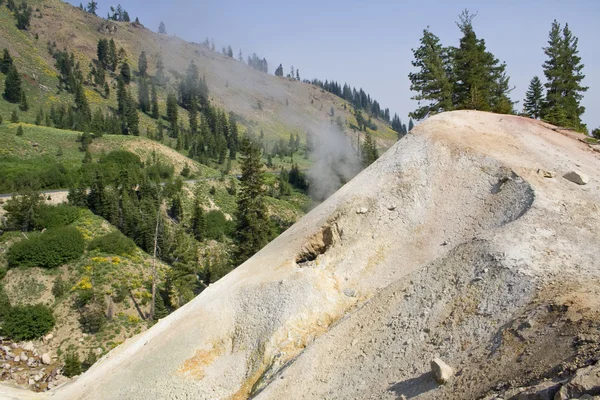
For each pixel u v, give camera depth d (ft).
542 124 104.88
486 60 159.12
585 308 37.99
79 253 173.27
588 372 29.60
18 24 622.13
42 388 117.91
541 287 44.57
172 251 200.23
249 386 63.00
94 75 600.39
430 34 161.68
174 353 71.41
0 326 138.62
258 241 174.60
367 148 315.78
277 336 66.44
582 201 67.10
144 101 577.84
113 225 210.18
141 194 252.21
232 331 72.54
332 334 57.62
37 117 409.69
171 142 474.49
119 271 168.86
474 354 40.96
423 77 159.63
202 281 191.83
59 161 303.07
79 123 424.05
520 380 34.24
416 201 80.79
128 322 146.51
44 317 141.28
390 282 69.51
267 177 404.98
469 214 73.72
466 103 149.48
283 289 73.00
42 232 185.68
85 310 148.56
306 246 82.53
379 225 79.61
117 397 67.87
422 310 51.80
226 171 395.14
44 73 540.93
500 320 43.27
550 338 36.63
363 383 46.96
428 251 71.61
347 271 74.95
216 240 249.75
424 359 44.70
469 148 85.56
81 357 130.72
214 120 565.12
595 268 48.01
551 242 54.65
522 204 67.21
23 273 162.61
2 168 265.75
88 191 243.81
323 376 51.57
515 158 81.66
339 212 83.76
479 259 53.11
